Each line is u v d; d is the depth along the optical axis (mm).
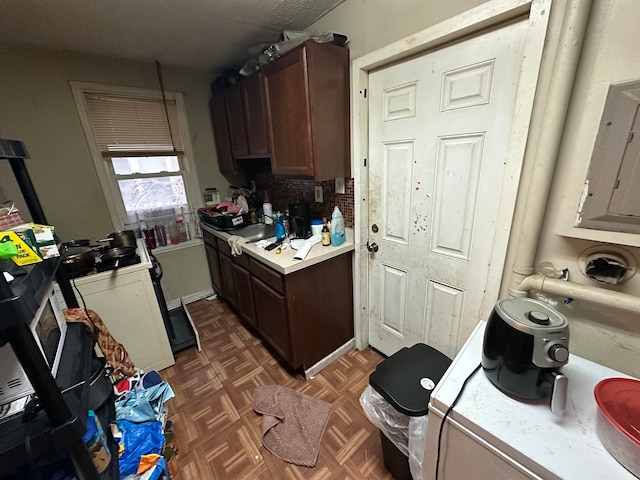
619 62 734
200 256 2842
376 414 1119
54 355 907
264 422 1461
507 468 647
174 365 1969
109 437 1053
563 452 609
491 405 732
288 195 2385
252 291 1992
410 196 1462
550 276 984
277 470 1258
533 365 687
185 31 1684
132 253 1762
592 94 794
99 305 1635
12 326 578
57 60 1885
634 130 721
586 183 821
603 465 581
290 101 1557
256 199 2727
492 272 1145
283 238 1995
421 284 1542
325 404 1577
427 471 849
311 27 1646
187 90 2451
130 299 1729
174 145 2492
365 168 1629
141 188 2438
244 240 2037
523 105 923
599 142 777
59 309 1046
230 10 1465
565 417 686
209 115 2621
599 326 921
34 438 674
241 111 2102
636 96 706
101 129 2135
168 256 2648
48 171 1979
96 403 1094
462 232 1279
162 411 1288
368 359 1940
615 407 667
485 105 1075
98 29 1604
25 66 1798
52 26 1529
